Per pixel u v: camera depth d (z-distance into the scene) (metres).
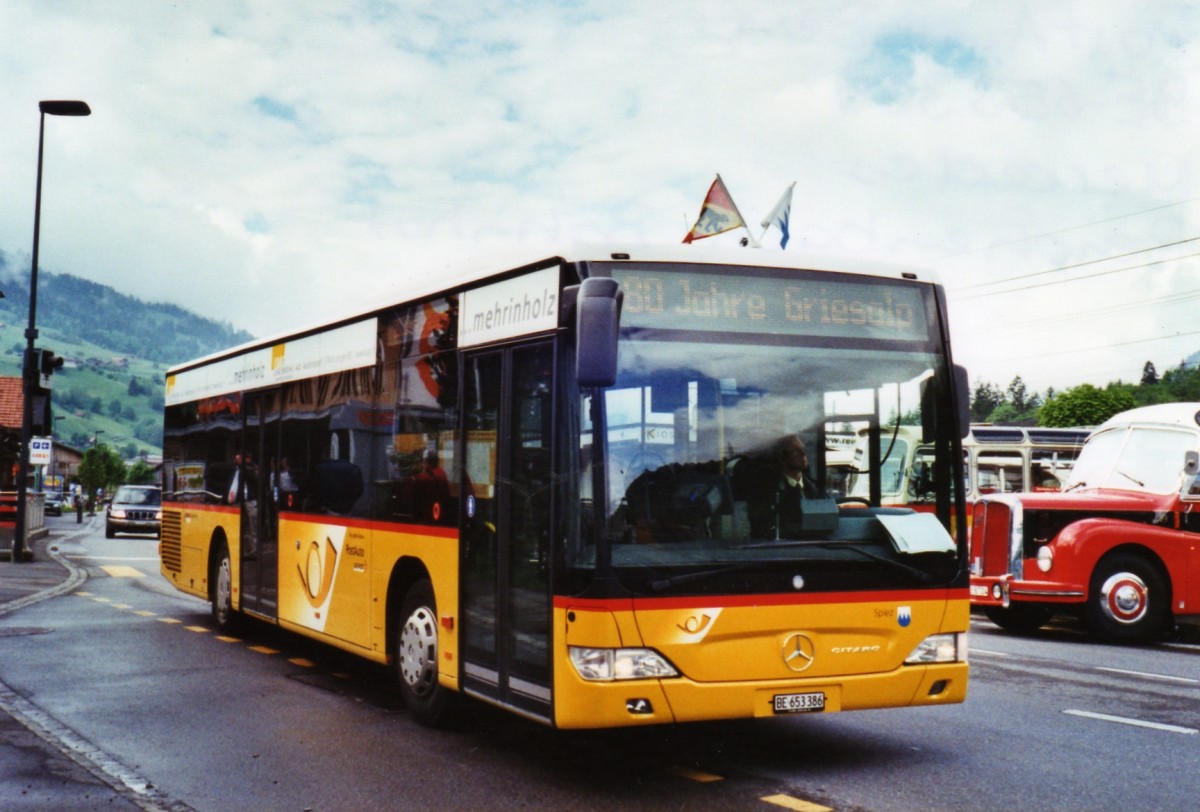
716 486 6.62
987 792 6.62
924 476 7.17
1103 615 13.83
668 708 6.35
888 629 6.86
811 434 6.90
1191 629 15.91
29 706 9.16
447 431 8.09
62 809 6.28
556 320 6.82
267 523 11.83
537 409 6.97
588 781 6.91
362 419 9.61
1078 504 14.30
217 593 13.59
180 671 10.94
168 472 16.19
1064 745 7.82
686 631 6.40
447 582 7.95
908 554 6.95
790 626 6.62
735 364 6.82
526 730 8.34
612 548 6.37
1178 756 7.50
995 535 14.51
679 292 6.82
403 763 7.36
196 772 7.15
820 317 7.08
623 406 6.53
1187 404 15.09
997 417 124.44
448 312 8.24
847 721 8.66
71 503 122.19
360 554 9.43
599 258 6.76
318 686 10.16
